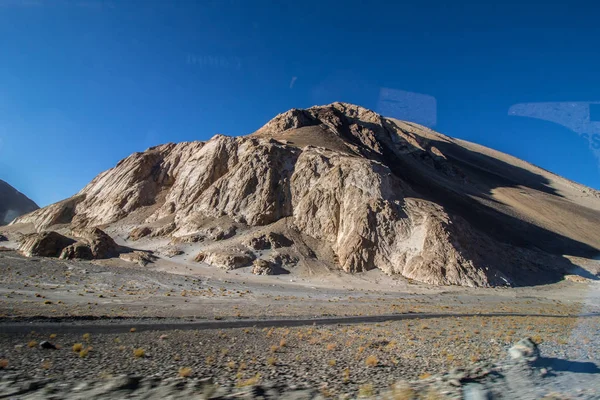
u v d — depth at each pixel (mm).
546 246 95688
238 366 12656
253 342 17938
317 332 21750
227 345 16875
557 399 7645
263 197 82188
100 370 11008
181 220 83688
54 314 22594
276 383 9836
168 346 15914
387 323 26797
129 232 84000
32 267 46938
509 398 7754
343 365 13188
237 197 83312
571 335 19781
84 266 51969
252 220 79250
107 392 8289
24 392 8172
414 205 75625
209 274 58188
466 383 9125
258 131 130125
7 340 14727
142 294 38219
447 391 8492
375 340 19344
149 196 99188
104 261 59969
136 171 103750
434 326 25547
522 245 90562
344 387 9562
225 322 24531
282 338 19375
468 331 22953
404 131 175375
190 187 92375
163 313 27438
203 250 68938
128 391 8453
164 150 112562
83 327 19375
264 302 38906
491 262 68312
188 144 110188
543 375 9961
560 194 173000
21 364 11188
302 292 49844
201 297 39750
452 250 63781
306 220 77375
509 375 9898
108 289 39750
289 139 105375
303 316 29875
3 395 7910
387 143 152125
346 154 92000
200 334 19422
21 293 31328
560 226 117250
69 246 62281
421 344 18219
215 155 95812
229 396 8188
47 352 13273
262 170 86562
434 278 60438
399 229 70312
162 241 77938
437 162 155000
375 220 71125
